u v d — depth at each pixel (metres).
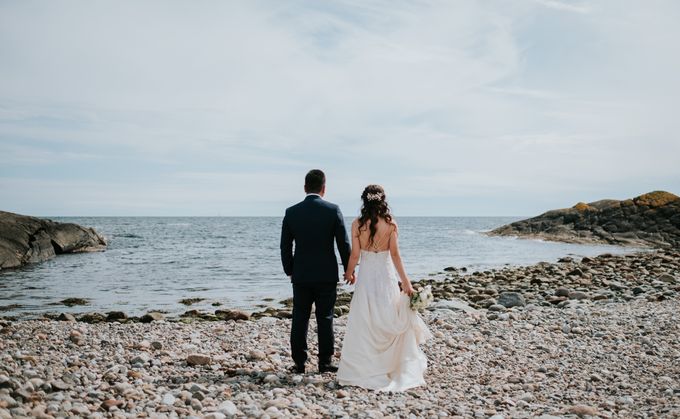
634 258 26.38
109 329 9.88
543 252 37.38
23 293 17.80
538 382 6.39
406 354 6.27
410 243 47.28
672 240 41.53
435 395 5.82
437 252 37.78
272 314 13.34
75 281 20.95
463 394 5.93
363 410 5.16
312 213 6.40
